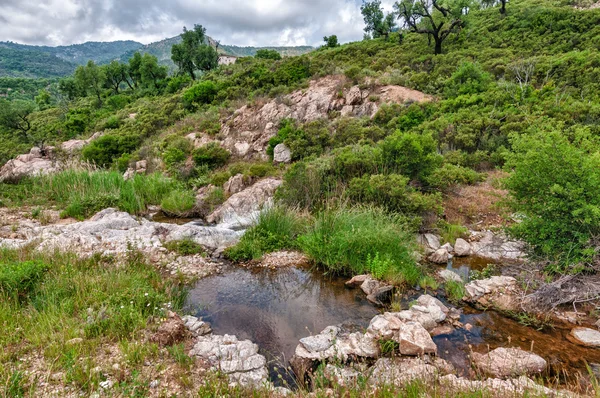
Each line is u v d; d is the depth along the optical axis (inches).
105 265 282.7
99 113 1496.1
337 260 300.2
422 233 356.2
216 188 577.0
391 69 926.4
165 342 181.2
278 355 188.4
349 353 179.3
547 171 230.7
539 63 765.3
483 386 139.9
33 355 158.6
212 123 898.7
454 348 187.3
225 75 1439.5
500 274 272.8
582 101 575.2
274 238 348.8
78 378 141.8
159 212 534.3
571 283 220.1
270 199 466.6
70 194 528.4
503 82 717.3
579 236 216.1
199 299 255.4
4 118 1368.1
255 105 914.1
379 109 719.1
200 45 1862.7
